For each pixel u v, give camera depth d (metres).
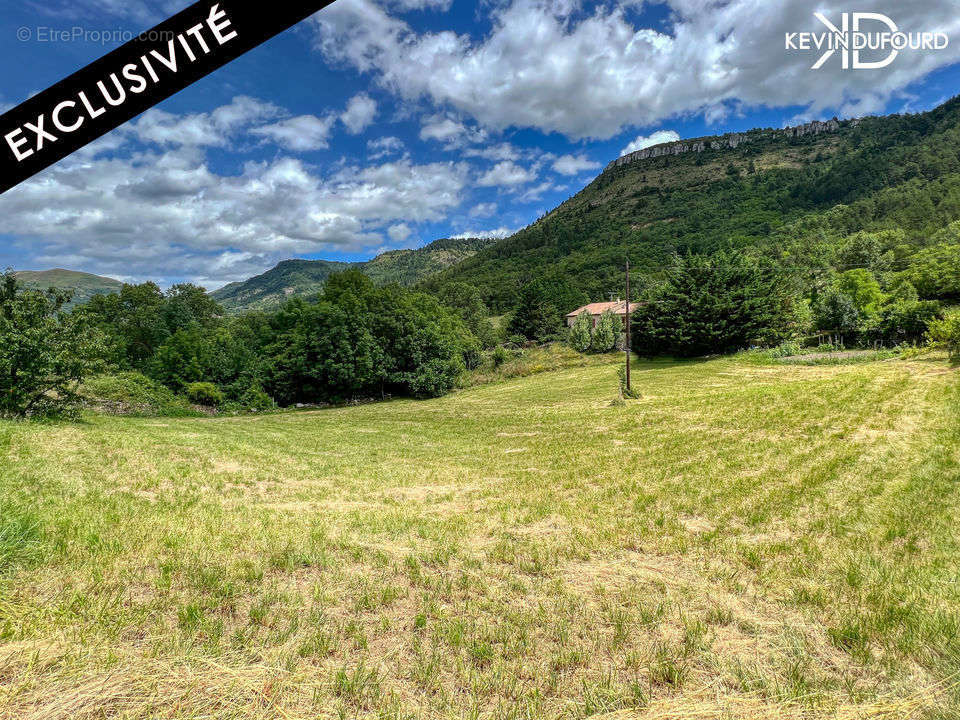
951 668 2.92
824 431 11.12
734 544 5.30
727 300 44.69
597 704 2.55
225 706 2.26
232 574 3.83
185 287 61.62
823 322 43.62
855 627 3.42
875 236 91.56
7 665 2.34
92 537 4.18
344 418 27.83
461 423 22.47
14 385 13.53
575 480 8.97
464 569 4.48
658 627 3.47
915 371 19.08
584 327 58.94
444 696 2.56
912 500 6.34
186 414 30.97
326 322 41.06
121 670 2.43
